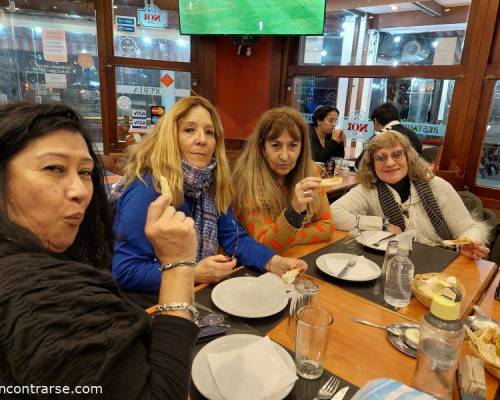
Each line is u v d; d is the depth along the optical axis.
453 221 1.98
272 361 0.79
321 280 1.26
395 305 1.11
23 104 0.55
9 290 0.45
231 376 0.74
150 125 3.78
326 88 3.80
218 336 0.91
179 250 0.65
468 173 3.09
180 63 3.69
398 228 1.87
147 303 1.25
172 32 3.62
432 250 1.61
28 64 3.29
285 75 3.85
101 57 3.42
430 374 0.73
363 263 1.37
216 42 3.75
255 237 1.60
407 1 3.14
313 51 3.73
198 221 1.49
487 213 2.15
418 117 3.31
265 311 1.01
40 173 0.52
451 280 1.17
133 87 3.62
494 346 0.85
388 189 2.04
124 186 1.38
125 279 1.25
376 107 3.39
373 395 0.68
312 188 1.42
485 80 2.89
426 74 3.15
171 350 0.55
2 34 3.17
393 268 1.14
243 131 4.02
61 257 0.57
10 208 0.53
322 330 0.81
